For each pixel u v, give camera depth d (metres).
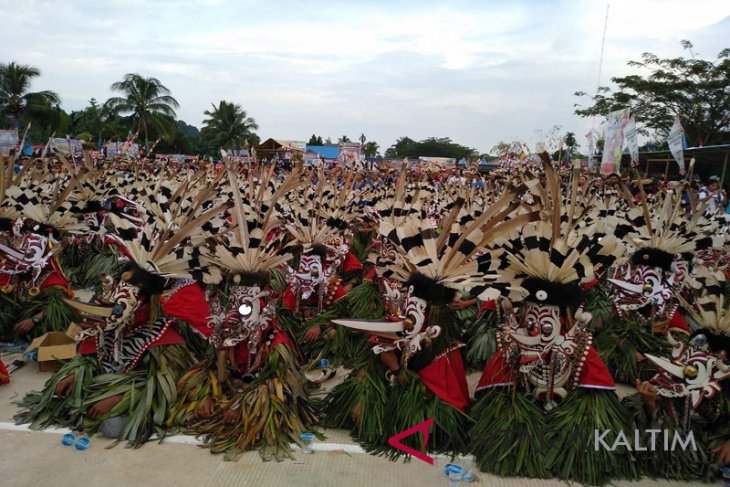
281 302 6.91
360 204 9.66
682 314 7.03
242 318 4.90
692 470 4.38
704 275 4.55
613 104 27.91
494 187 9.41
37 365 6.26
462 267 4.59
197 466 4.32
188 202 6.14
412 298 4.62
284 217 6.91
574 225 5.11
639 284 6.29
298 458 4.49
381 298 6.94
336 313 6.79
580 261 4.38
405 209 5.62
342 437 4.86
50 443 4.55
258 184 8.35
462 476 4.23
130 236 4.95
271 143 24.81
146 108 54.38
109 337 4.98
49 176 9.68
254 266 5.00
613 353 6.35
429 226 4.70
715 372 4.28
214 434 4.67
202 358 6.06
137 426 4.65
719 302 4.30
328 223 7.60
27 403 5.15
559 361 4.51
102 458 4.37
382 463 4.48
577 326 4.41
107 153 19.50
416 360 4.82
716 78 26.53
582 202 7.04
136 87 54.03
